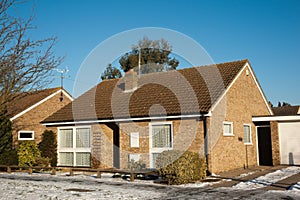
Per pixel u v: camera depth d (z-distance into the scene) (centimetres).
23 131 2239
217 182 1348
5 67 1248
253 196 1014
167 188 1209
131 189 1188
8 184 1320
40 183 1362
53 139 2092
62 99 2533
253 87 2128
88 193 1095
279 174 1573
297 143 1994
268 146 2198
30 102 2378
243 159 1898
